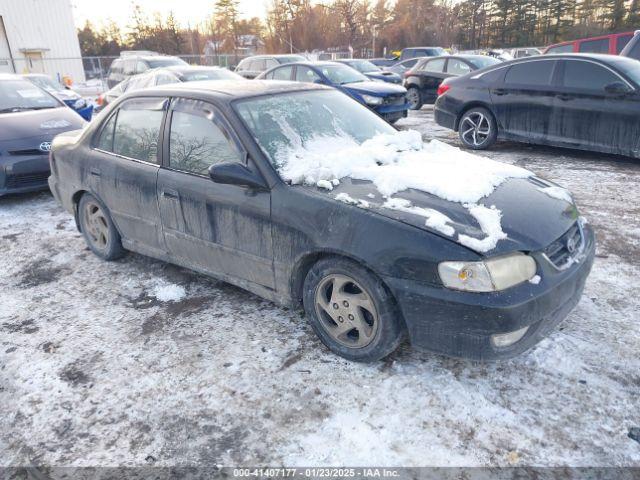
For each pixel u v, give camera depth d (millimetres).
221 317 3301
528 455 2113
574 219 2809
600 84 6609
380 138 3418
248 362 2811
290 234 2752
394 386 2555
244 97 3244
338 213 2578
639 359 2676
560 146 7199
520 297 2262
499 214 2521
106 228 4184
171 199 3357
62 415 2475
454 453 2141
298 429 2311
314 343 2959
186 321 3275
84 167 4059
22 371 2822
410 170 2928
